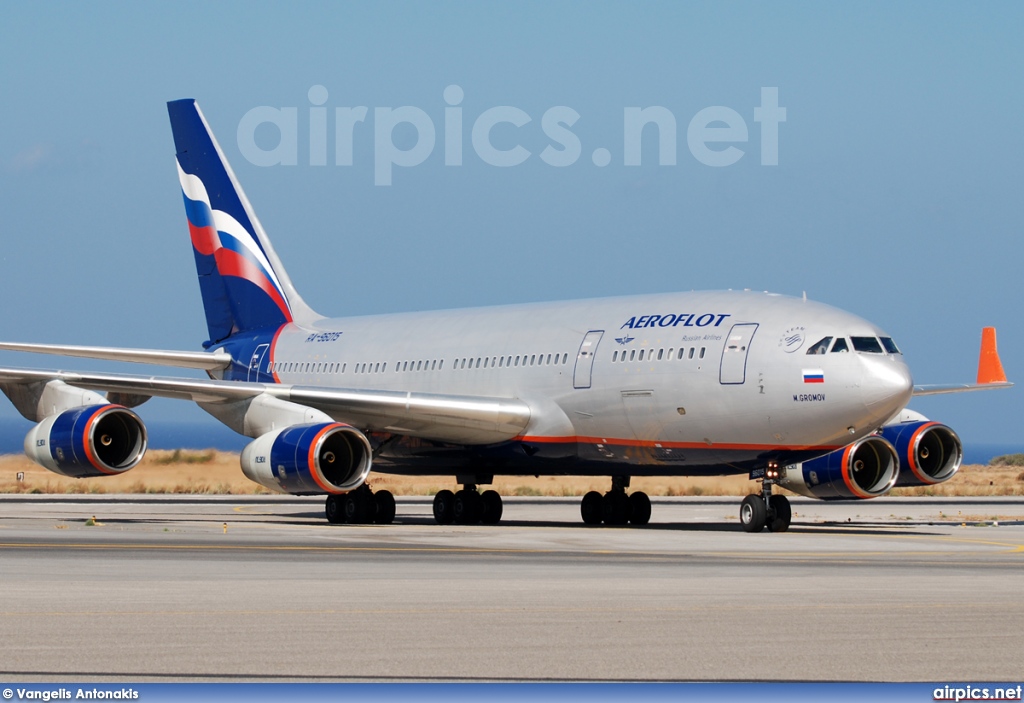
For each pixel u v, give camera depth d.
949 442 104.19
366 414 102.19
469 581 53.41
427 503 164.25
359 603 45.44
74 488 199.25
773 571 59.62
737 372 90.38
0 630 38.59
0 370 101.44
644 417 95.81
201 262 141.75
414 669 33.16
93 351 119.88
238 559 63.19
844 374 86.50
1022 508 158.75
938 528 107.19
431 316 121.31
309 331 131.75
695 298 98.12
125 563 60.12
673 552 72.56
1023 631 39.91
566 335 103.38
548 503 168.00
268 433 98.81
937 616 43.12
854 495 101.19
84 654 34.78
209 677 31.89
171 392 102.75
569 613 43.22
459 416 100.94
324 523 107.50
